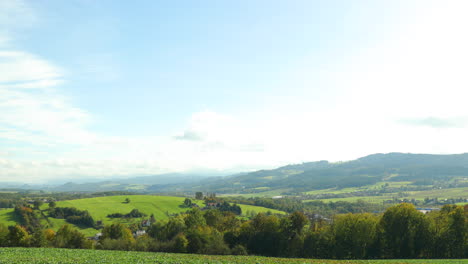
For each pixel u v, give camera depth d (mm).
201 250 84875
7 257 51344
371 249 77375
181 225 106812
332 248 81000
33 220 150875
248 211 190250
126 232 108062
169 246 86875
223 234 96125
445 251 73562
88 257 54594
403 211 77375
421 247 74875
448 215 75875
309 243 84188
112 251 70375
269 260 59500
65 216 168000
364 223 78062
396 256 75938
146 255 62125
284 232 88188
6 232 88625
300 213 89688
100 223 159750
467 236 71750
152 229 119375
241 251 83000
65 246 89750
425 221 75688
